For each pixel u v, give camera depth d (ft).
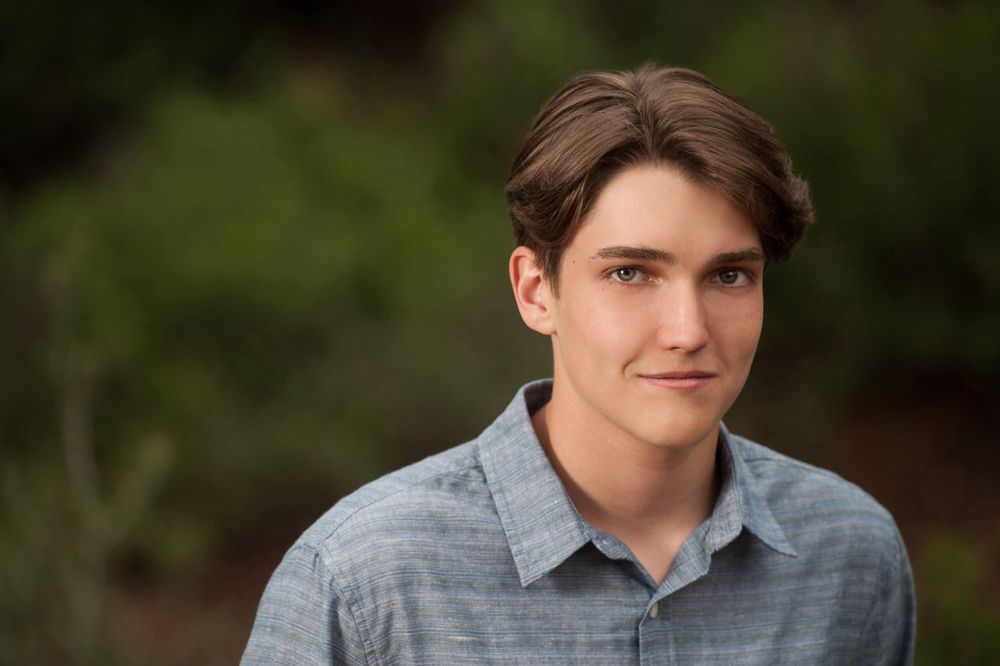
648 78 12.80
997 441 56.34
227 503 50.90
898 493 53.93
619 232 12.21
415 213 63.62
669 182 12.16
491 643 13.20
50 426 45.60
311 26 89.71
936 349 56.54
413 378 51.26
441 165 72.18
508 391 51.37
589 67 73.10
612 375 12.55
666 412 12.41
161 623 45.70
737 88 59.57
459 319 53.42
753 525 14.15
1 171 78.43
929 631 31.48
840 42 62.18
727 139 12.16
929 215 54.75
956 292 56.08
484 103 73.67
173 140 66.33
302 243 57.77
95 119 80.18
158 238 57.82
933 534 49.67
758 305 12.84
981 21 57.16
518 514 13.60
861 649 15.16
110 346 51.90
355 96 80.18
